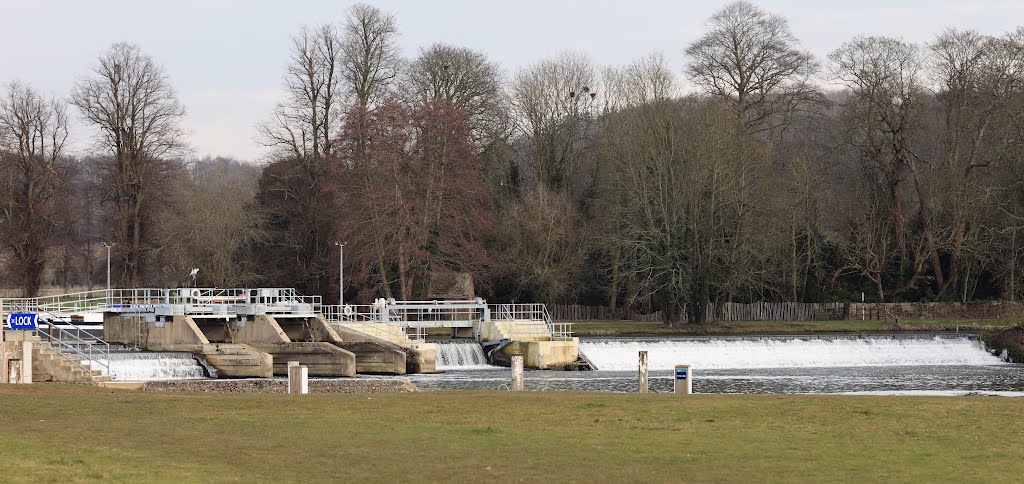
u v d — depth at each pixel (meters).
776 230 109.94
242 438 35.03
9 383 55.38
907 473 28.94
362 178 101.50
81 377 64.31
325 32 115.50
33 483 27.00
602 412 40.94
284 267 115.25
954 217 113.31
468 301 98.50
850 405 42.03
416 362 80.94
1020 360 90.00
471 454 31.98
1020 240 111.38
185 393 50.69
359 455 31.80
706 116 107.62
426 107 103.94
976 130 114.31
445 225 103.75
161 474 28.45
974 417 38.72
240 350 77.19
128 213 110.44
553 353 84.25
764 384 73.69
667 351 88.31
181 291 86.19
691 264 105.44
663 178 106.94
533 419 39.38
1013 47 110.31
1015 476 28.52
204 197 112.88
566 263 114.25
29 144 110.06
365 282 101.06
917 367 86.75
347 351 78.94
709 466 29.98
